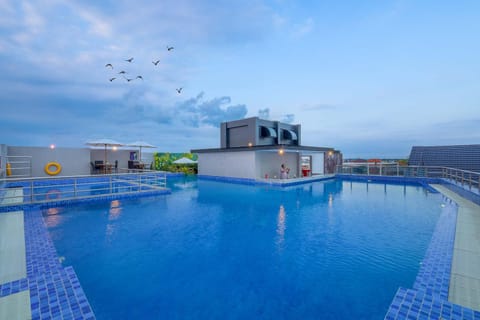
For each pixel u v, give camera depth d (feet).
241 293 11.31
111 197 35.42
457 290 10.46
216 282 12.32
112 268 13.88
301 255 15.76
